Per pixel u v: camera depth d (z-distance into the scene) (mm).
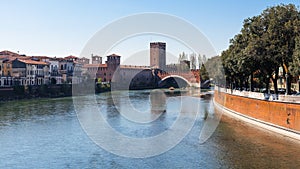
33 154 34688
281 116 44844
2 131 47281
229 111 68312
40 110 71000
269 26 49000
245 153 34625
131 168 29766
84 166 30406
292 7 49594
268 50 47938
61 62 137875
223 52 79938
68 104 83062
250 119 55281
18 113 66125
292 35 47250
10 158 33250
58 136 43531
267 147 37031
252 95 55094
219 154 34219
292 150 35688
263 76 62438
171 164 30812
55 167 30172
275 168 29484
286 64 49406
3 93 88688
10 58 121062
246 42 56594
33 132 46438
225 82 79250
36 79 121062
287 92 50062
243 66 52906
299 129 40812
